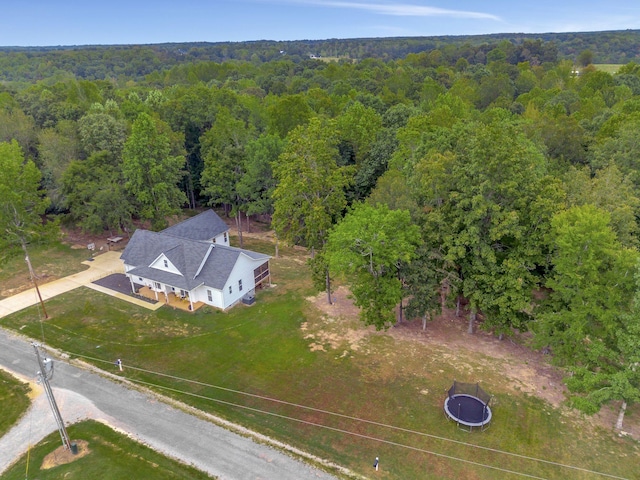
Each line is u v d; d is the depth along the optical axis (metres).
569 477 20.92
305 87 109.62
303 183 35.91
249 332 33.06
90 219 45.91
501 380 27.72
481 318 35.50
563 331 26.36
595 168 46.16
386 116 65.44
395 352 30.52
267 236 54.50
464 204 28.44
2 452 22.52
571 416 24.80
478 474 21.08
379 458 21.98
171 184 49.94
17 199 35.91
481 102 92.44
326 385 27.25
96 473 21.11
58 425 22.00
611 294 23.81
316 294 39.00
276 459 21.94
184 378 28.05
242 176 50.22
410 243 30.31
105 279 41.69
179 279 36.16
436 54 153.88
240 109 67.25
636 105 61.22
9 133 54.69
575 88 95.19
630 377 21.52
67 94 70.62
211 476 20.95
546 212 27.28
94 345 31.47
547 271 29.88
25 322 34.31
